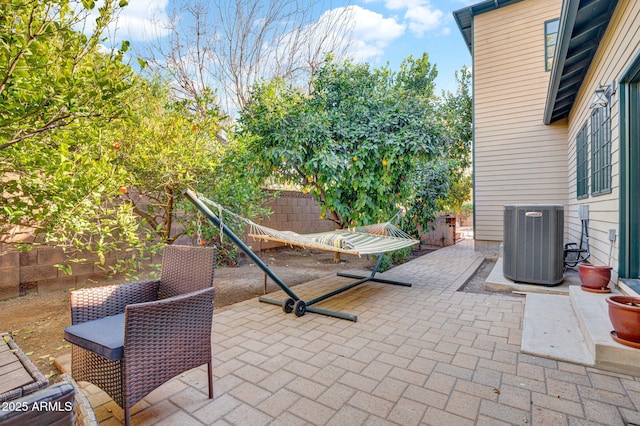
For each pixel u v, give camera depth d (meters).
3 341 1.50
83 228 2.39
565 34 3.75
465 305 3.66
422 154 5.56
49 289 4.16
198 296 1.81
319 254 7.86
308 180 5.99
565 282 4.37
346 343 2.65
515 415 1.72
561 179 7.43
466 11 8.37
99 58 2.00
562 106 6.53
